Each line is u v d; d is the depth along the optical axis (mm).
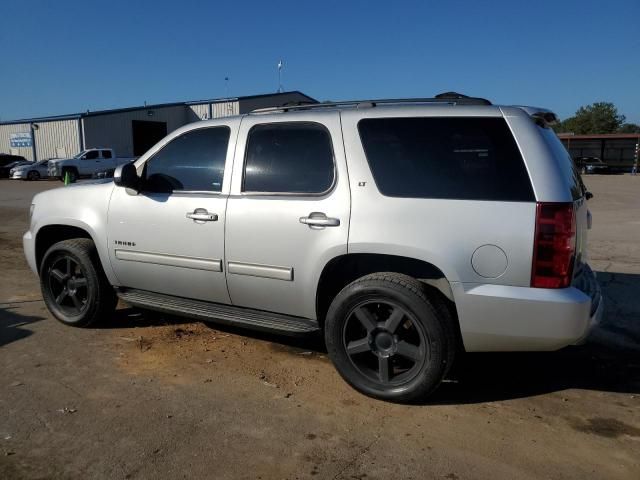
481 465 2982
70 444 3125
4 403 3598
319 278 3768
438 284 3615
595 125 87875
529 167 3326
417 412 3561
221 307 4332
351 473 2898
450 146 3523
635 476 2896
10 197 20297
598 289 3828
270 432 3287
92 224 4742
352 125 3760
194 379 4004
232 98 44875
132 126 44094
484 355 4586
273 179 3971
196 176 4328
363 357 3781
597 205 17875
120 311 5527
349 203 3633
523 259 3262
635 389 3975
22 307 5676
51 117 42625
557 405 3699
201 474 2869
